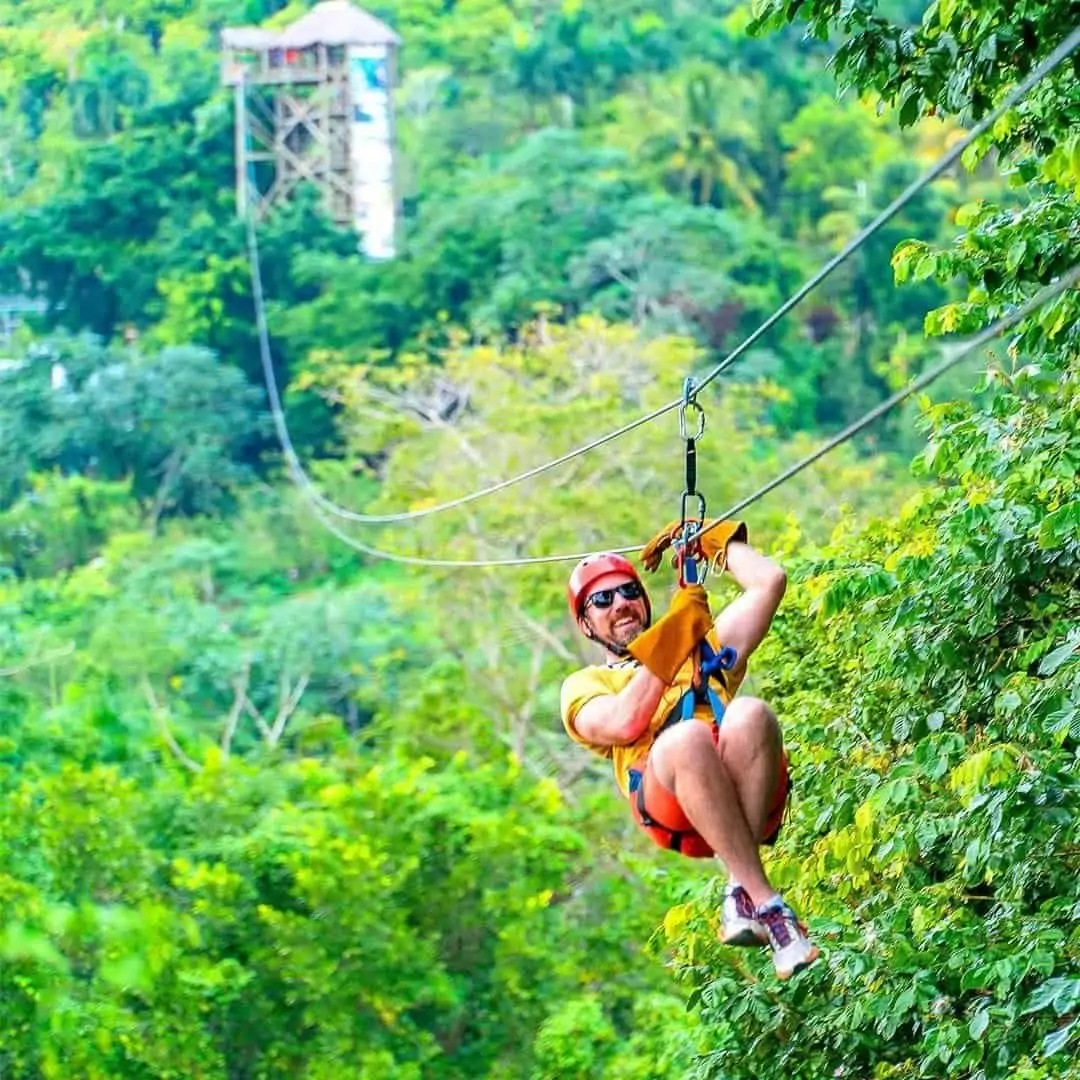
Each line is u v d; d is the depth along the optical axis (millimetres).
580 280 92125
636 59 119875
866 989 11188
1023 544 11289
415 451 41531
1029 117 11250
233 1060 29281
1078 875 10727
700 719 7621
